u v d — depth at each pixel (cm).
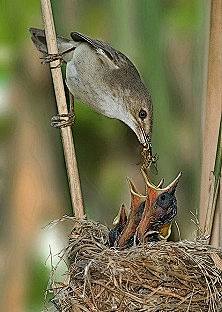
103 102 373
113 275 361
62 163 373
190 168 371
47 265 371
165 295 361
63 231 372
